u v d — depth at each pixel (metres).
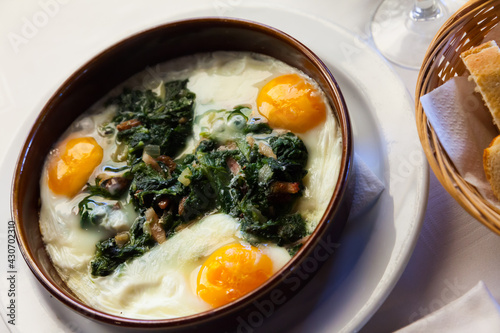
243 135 0.46
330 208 0.39
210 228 0.43
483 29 0.44
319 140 0.45
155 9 0.56
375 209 0.42
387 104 0.45
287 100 0.45
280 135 0.45
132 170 0.46
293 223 0.42
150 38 0.48
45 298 0.43
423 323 0.39
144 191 0.44
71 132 0.49
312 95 0.45
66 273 0.44
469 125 0.41
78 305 0.39
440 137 0.41
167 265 0.43
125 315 0.42
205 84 0.49
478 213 0.38
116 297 0.42
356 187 0.42
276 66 0.48
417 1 0.50
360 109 0.45
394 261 0.39
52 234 0.46
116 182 0.46
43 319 0.43
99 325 0.42
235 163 0.45
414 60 0.49
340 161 0.43
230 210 0.43
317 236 0.38
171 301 0.42
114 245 0.44
